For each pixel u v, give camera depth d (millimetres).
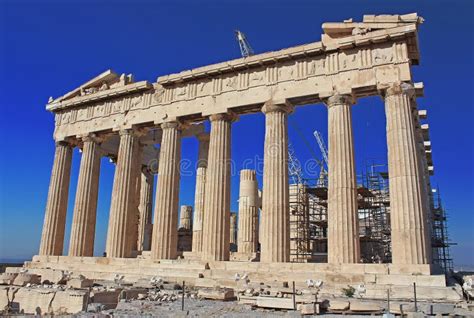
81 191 35219
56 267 32250
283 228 25625
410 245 21781
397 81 24484
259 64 28953
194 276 25172
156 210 30375
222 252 27625
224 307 16641
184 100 31781
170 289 22797
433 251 39750
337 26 26531
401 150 23297
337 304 15188
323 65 27062
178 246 49094
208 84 31125
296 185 43469
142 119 33531
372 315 14422
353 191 24391
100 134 36719
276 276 23000
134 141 34219
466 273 28750
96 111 36750
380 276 20672
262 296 17391
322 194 41062
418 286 18797
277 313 14930
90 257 31547
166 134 31859
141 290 20500
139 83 33781
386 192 40719
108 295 18953
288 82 27859
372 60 25578
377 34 25203
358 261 23250
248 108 29578
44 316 14953
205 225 28297
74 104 37812
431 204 41500
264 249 25609
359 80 25609
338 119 25562
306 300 15531
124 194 32656
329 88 26375
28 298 19547
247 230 40656
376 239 39531
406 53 24797
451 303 16516
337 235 23703
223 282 22703
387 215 40250
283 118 27859
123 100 35188
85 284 22625
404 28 24484
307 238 39969
